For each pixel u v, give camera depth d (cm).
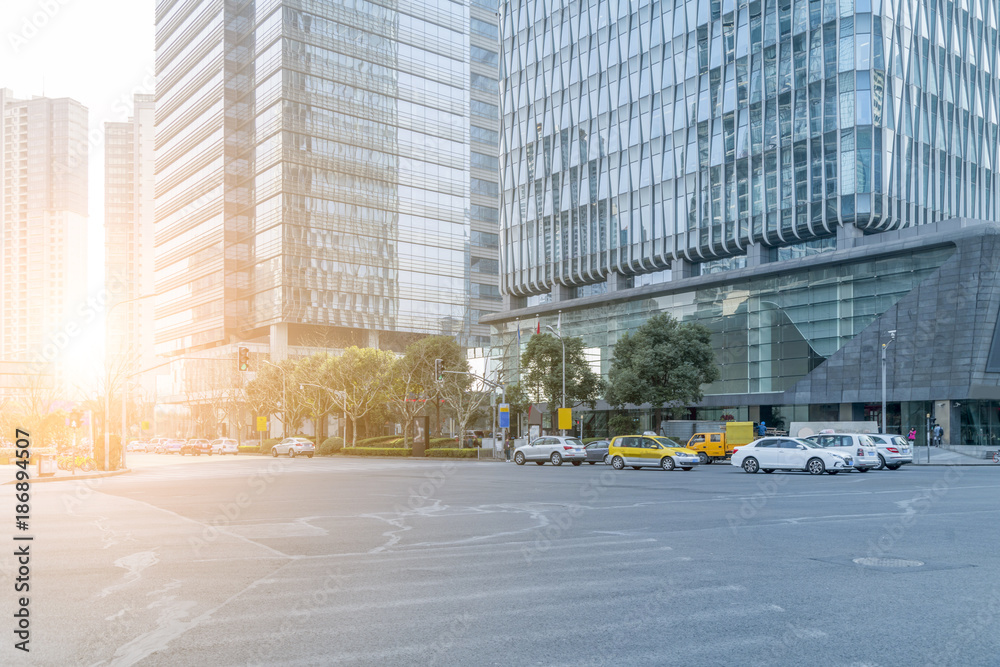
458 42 10700
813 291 5781
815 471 3191
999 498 1961
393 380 6675
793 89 5897
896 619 696
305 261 9038
